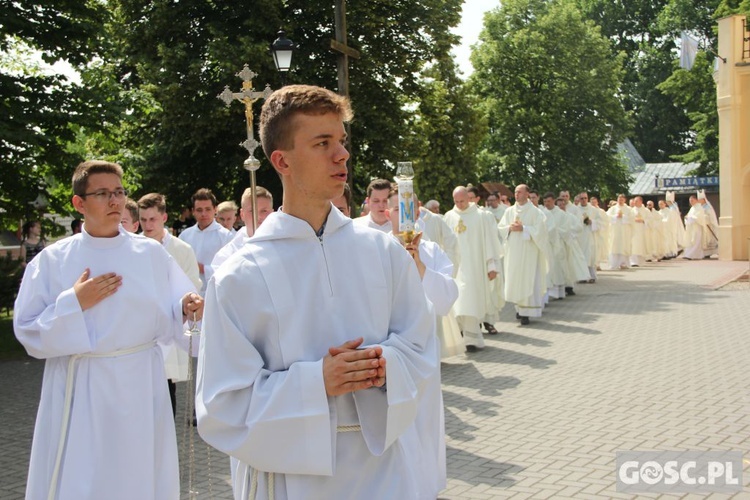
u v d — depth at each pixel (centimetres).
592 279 2133
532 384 884
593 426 696
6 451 709
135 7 2075
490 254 1155
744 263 2469
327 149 244
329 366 228
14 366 1169
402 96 2381
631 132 4416
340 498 240
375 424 243
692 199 2920
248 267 241
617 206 2614
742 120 2552
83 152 1925
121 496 394
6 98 1379
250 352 235
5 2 1402
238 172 2173
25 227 1712
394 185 671
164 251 437
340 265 250
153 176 2169
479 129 2927
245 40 1923
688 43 2858
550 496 526
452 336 831
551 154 4306
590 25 4466
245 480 247
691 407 745
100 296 396
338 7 1616
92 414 395
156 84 1989
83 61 1508
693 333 1188
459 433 695
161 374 425
